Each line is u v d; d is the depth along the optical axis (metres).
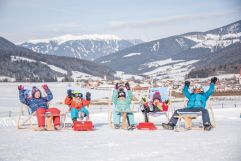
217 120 18.53
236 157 7.70
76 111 14.10
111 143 9.96
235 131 13.08
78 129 13.48
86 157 7.76
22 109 14.57
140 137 11.36
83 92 15.67
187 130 13.61
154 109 14.81
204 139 10.77
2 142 10.15
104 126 15.52
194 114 13.65
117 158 7.65
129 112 14.12
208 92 14.19
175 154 8.13
